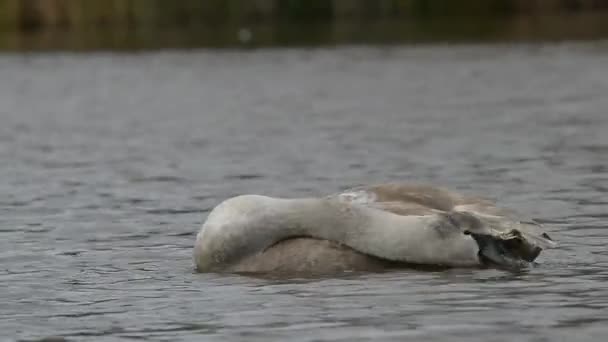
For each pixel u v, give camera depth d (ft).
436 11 331.77
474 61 224.33
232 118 161.58
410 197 73.10
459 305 61.72
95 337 58.85
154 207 98.43
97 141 143.84
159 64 243.60
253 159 123.65
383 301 63.10
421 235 69.72
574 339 54.39
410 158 120.67
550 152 121.08
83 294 68.54
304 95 186.70
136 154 131.34
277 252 70.95
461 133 137.80
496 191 99.86
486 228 69.72
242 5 330.95
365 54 247.70
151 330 59.62
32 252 81.71
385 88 191.01
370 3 334.44
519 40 258.78
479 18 319.47
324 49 261.03
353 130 144.15
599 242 78.07
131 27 321.52
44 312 64.49
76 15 318.04
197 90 199.62
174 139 142.51
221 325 59.67
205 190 106.11
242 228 71.20
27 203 102.06
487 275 68.59
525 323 57.67
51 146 140.67
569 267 70.64
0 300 67.67
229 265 71.82
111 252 80.89
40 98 196.54
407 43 265.54
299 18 334.44
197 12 326.85
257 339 56.70
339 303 63.00
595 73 195.11
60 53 270.26
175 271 73.61
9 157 131.95
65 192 107.45
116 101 188.96
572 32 268.82
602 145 124.26
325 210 71.05
